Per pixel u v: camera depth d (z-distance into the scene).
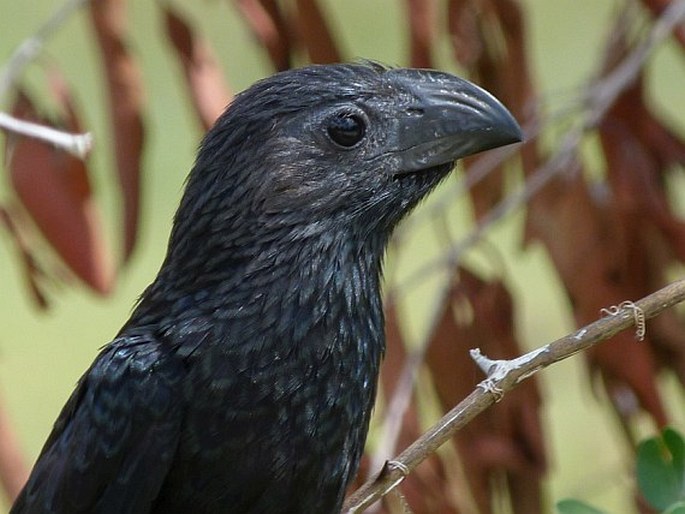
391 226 8.86
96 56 10.45
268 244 8.54
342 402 8.62
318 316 8.55
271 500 8.55
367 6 22.94
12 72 10.05
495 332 10.70
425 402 10.98
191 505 8.55
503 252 18.25
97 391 8.54
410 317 17.67
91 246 10.27
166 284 8.71
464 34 10.99
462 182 10.71
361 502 8.20
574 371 15.76
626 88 10.99
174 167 20.47
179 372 8.43
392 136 8.71
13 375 17.80
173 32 10.55
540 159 11.14
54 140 8.95
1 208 10.30
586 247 10.66
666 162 11.20
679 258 10.88
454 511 10.46
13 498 10.24
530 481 10.80
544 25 22.59
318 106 8.65
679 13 10.61
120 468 8.50
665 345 10.95
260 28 10.80
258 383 8.41
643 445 8.40
